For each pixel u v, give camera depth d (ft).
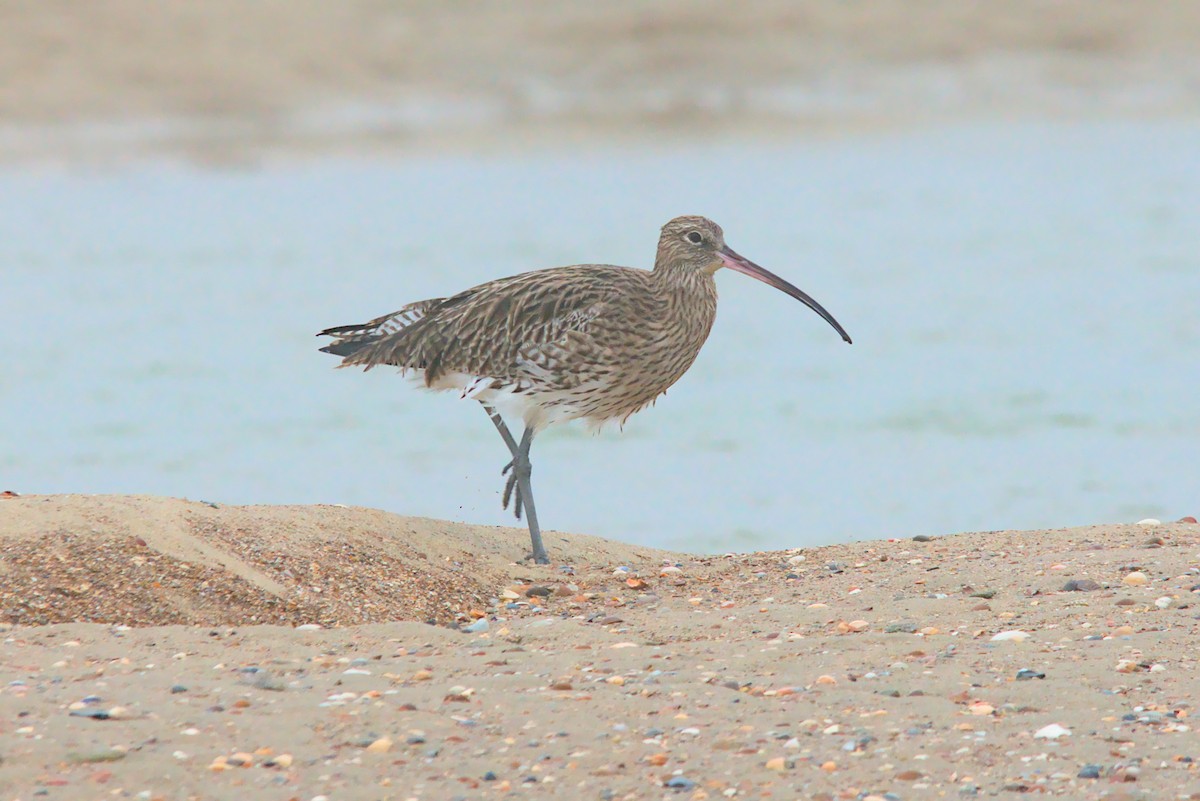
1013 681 25.62
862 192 124.36
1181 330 81.82
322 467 59.52
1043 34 155.53
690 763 22.40
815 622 30.19
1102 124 148.05
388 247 100.78
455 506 54.95
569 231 106.01
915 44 151.12
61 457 59.67
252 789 21.39
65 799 20.90
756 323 86.22
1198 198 121.90
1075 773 21.77
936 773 21.91
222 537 33.83
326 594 32.50
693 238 39.75
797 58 147.13
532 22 143.23
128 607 30.58
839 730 23.57
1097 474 58.34
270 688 25.49
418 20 139.64
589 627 30.40
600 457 62.13
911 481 57.88
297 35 132.46
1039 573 33.09
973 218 115.85
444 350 39.34
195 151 123.03
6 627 28.89
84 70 123.03
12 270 94.27
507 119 135.54
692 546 50.62
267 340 79.25
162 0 130.72
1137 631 28.37
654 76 143.13
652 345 39.27
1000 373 74.08
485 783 21.76
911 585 33.04
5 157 118.93
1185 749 22.43
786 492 56.85
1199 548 34.60
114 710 23.88
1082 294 91.45
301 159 125.08
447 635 29.35
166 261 97.25
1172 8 158.92
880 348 79.71
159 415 65.92
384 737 23.20
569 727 23.77
